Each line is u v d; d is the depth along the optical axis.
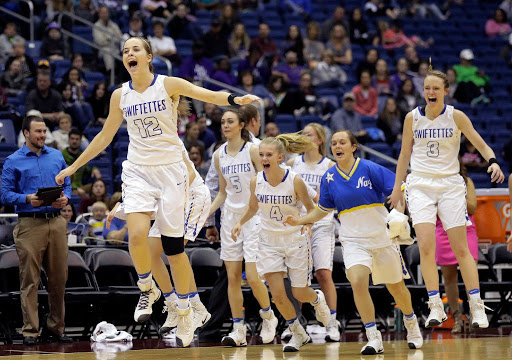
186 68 24.53
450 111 10.91
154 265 10.12
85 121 21.22
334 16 29.70
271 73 26.06
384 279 10.34
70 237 14.92
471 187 13.76
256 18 30.02
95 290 13.93
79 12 25.47
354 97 25.52
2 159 18.55
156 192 9.03
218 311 13.09
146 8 27.66
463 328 13.83
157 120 8.96
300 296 11.40
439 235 13.90
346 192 10.16
